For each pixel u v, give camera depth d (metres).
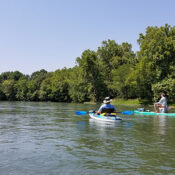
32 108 28.69
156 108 18.92
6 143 6.73
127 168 4.41
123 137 7.74
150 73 40.03
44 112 20.81
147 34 44.78
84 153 5.53
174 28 40.31
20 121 12.98
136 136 7.97
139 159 5.02
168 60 38.38
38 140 7.19
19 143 6.73
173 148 6.09
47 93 78.69
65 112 20.89
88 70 59.09
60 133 8.59
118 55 68.62
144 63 40.72
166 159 5.02
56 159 5.02
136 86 45.91
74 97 63.38
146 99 48.22
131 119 14.26
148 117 15.88
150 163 4.73
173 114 17.67
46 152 5.64
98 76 60.34
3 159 5.03
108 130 9.43
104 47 68.50
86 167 4.47
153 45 38.75
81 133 8.60
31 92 87.75
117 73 54.81
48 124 11.53
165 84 35.91
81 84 60.53
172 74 36.69
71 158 5.09
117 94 60.66
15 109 26.06
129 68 53.94
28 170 4.29
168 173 4.14
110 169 4.35
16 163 4.73
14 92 95.81
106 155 5.34
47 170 4.30
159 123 12.23
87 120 13.54
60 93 72.12
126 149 5.95
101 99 60.88
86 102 58.94
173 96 36.34
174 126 10.94
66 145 6.44
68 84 71.50
